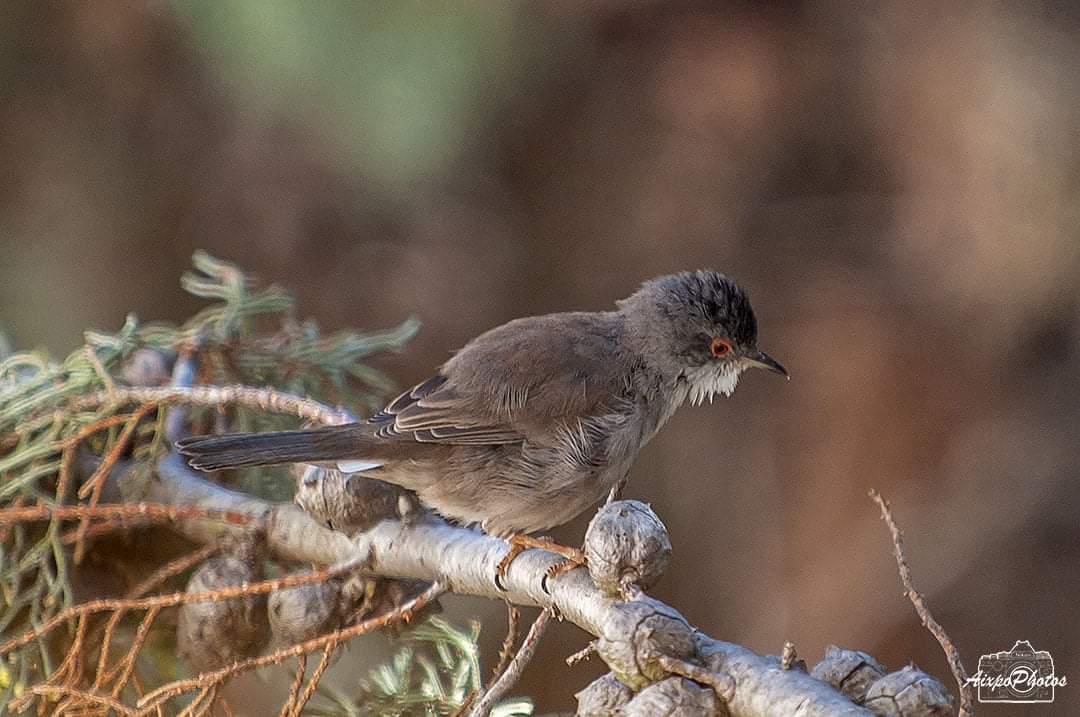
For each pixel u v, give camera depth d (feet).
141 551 22.57
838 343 44.52
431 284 42.96
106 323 39.91
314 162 40.91
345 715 20.84
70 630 20.67
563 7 43.65
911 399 44.06
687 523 45.14
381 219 42.50
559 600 17.43
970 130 42.57
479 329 43.39
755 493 44.78
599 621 16.71
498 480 22.63
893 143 44.16
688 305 24.94
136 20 39.50
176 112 40.75
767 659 14.61
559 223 45.24
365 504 19.70
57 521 20.89
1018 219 42.16
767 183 45.39
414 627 20.21
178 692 18.47
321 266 42.32
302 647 18.42
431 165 39.40
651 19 44.98
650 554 16.25
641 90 45.24
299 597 19.66
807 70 44.73
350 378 37.27
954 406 43.98
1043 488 43.11
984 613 42.27
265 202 41.27
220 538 21.11
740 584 44.11
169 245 41.11
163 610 22.13
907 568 14.62
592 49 44.93
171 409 23.44
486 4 39.93
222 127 40.83
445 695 20.08
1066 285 42.27
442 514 22.79
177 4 37.88
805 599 43.24
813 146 45.14
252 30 37.35
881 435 44.19
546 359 23.43
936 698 13.91
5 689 21.12
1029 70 41.88
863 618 42.63
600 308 44.91
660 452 45.80
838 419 44.45
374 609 19.97
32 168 39.73
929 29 43.62
